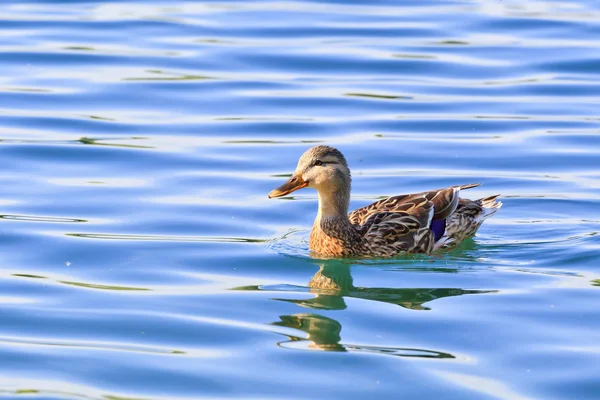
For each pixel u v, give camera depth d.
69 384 11.20
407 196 16.86
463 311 13.30
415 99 23.45
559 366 11.59
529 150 20.53
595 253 15.69
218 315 13.20
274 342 12.31
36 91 23.64
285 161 19.94
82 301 13.64
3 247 15.67
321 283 14.58
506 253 15.98
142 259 15.35
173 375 11.41
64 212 17.28
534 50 26.67
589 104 23.12
